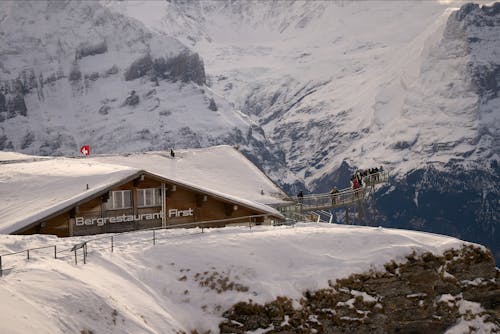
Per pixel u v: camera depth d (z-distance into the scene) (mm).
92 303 34531
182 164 75375
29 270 35500
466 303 45531
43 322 31594
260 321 39812
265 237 44375
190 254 42031
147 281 39875
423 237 47375
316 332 41094
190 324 38781
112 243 42406
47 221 53781
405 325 43875
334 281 42375
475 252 46562
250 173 75188
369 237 45438
